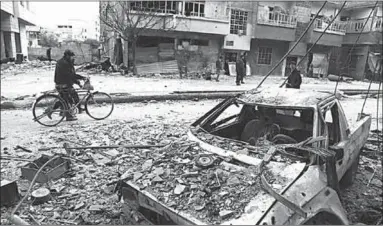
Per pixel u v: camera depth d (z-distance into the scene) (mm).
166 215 2623
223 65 27094
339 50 33094
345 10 32219
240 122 4785
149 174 3076
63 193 4035
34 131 7031
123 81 17969
